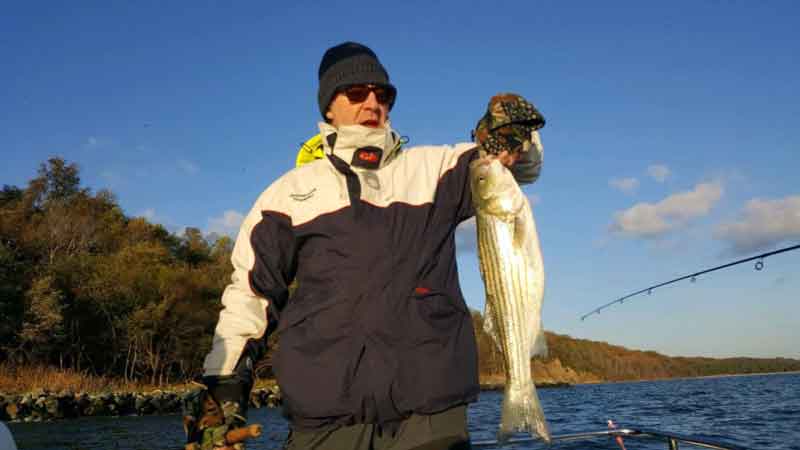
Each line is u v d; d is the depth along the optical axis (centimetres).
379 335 220
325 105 269
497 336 279
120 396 2820
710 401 3100
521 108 266
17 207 5144
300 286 239
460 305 238
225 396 228
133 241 5312
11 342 3441
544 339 271
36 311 3338
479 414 2431
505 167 274
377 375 216
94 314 3797
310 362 222
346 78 257
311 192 241
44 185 5347
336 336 221
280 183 253
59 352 3772
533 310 273
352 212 231
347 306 222
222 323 242
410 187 242
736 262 874
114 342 3847
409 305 224
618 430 423
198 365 4328
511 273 274
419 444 217
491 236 277
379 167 241
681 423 1811
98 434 1902
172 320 4038
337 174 239
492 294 279
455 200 257
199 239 6438
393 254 227
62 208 5000
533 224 281
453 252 249
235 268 253
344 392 217
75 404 2628
